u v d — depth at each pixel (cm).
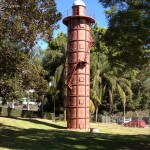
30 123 3956
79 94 3975
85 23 4056
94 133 3194
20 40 1792
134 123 5103
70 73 4025
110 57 1967
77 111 3956
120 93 5988
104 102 6538
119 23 1748
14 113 4962
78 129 3903
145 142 2462
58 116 6059
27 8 1675
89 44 4091
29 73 3123
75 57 4003
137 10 1673
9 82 3009
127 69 2011
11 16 1675
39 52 4006
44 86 3553
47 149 1916
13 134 2645
